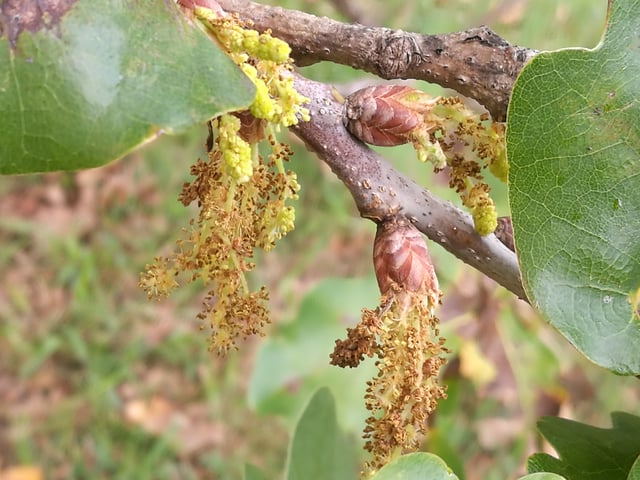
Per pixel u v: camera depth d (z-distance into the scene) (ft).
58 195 1.13
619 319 0.26
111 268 1.09
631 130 0.26
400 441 0.27
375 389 0.27
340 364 0.28
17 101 0.22
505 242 0.33
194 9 0.25
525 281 0.26
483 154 0.30
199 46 0.23
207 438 1.02
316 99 0.30
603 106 0.26
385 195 0.30
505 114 0.30
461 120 0.30
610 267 0.26
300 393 0.60
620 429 0.36
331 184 1.07
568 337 0.26
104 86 0.22
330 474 0.41
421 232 0.31
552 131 0.26
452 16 0.78
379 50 0.30
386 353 0.27
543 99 0.26
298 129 0.30
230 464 1.01
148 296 0.28
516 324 0.62
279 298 1.06
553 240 0.26
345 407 0.59
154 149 1.14
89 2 0.23
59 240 1.10
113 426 1.01
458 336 0.61
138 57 0.23
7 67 0.22
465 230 0.31
